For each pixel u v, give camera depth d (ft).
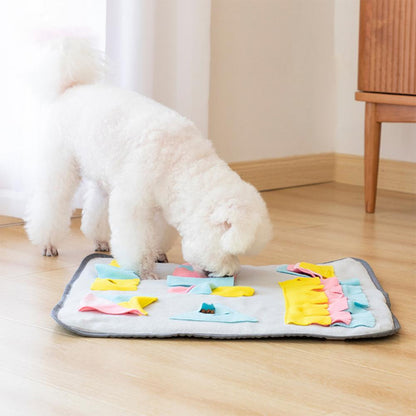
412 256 7.34
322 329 4.77
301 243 7.74
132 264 5.89
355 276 6.24
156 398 3.79
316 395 3.90
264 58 11.03
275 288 5.74
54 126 6.48
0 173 7.95
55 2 7.75
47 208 6.68
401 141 11.34
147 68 8.61
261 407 3.72
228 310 5.07
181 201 5.60
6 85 7.72
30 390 3.84
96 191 6.93
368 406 3.78
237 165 10.80
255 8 10.75
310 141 11.99
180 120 5.95
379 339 4.83
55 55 6.48
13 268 6.39
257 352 4.51
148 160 5.70
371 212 9.61
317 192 11.19
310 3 11.62
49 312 5.20
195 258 5.54
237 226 5.22
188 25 9.00
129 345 4.56
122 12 8.46
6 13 7.61
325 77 12.07
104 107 6.13
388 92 9.12
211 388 3.94
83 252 7.09
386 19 9.00
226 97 10.55
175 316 4.91
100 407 3.66
